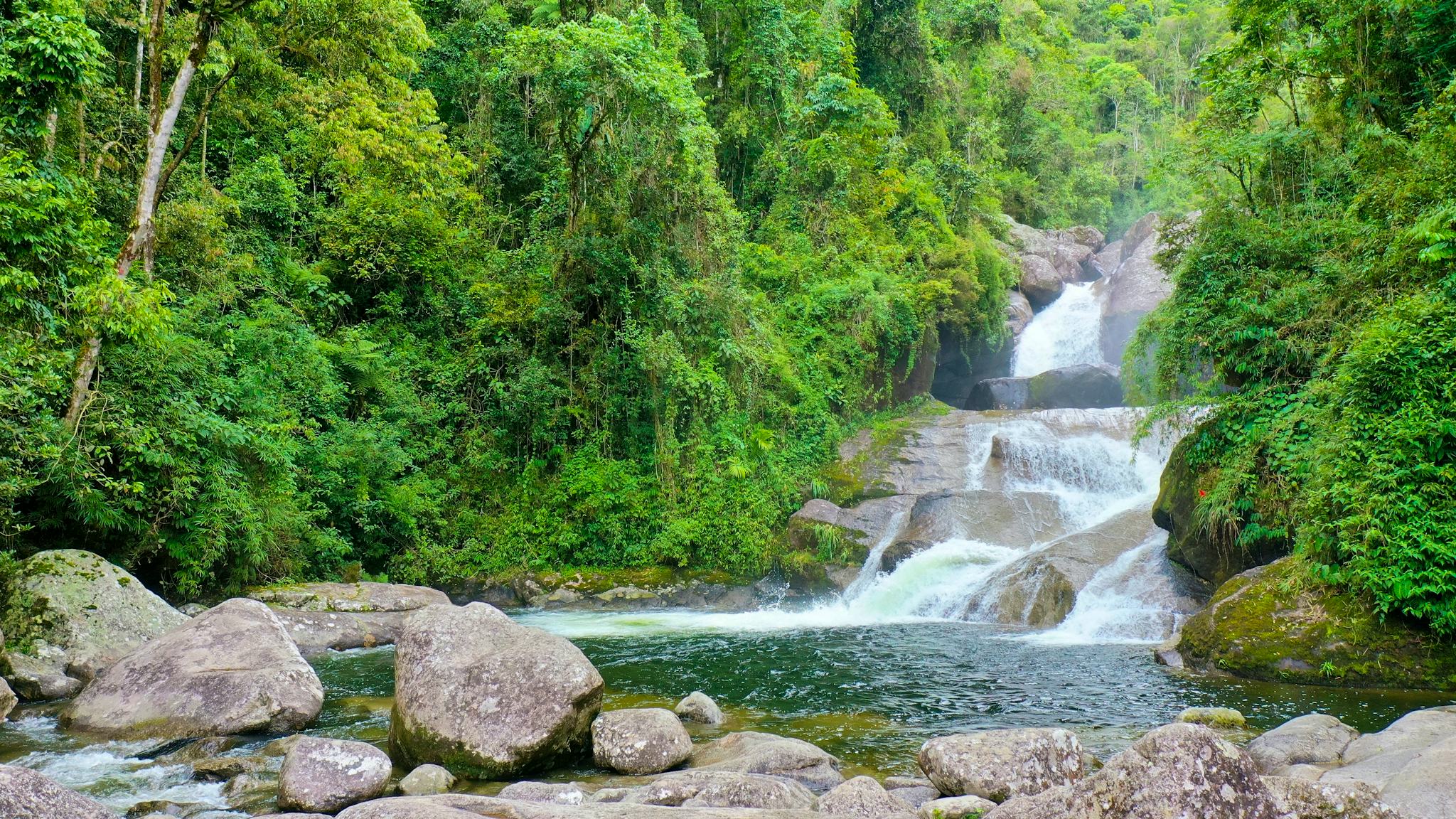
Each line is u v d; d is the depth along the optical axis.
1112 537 14.66
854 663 10.70
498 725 6.28
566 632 13.66
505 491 19.12
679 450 18.62
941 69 34.00
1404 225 11.20
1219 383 13.46
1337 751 6.07
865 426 21.94
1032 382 27.06
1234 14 16.91
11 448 10.55
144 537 12.59
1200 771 3.38
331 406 17.72
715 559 17.83
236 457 14.09
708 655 11.41
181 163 17.52
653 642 12.54
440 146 18.36
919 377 25.31
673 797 5.35
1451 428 8.95
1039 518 16.66
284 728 7.52
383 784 5.82
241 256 17.08
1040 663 10.52
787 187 25.25
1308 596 9.68
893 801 5.24
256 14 15.74
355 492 17.12
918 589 15.20
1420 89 14.59
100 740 7.23
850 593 16.20
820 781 6.04
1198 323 13.39
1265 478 11.90
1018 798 4.11
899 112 32.28
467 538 18.48
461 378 19.86
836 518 17.67
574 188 19.66
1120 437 18.75
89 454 11.63
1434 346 9.27
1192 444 13.03
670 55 20.22
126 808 5.68
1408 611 8.84
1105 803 3.48
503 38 24.48
